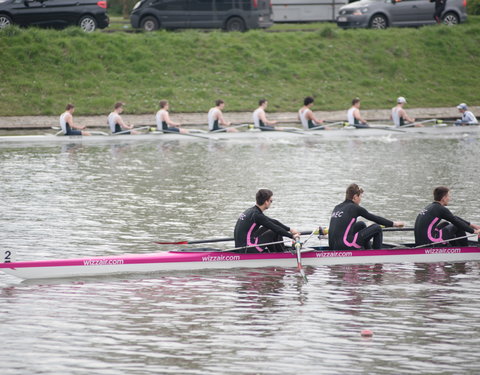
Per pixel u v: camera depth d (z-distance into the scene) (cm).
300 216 6125
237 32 15150
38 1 13912
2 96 12500
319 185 7512
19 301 4078
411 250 5016
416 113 14125
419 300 4131
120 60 13900
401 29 16162
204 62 14388
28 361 3231
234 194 7062
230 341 3481
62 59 13488
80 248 5128
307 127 11812
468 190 7238
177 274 4675
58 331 3600
